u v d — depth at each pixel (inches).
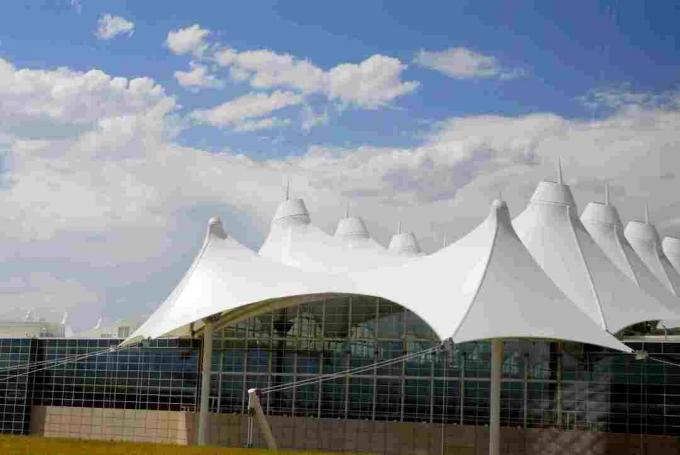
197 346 2842.0
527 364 2437.3
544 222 2800.2
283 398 2650.1
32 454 1675.7
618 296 2578.7
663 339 2532.0
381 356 2556.6
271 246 3646.7
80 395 2992.1
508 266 2197.3
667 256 4069.9
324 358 2618.1
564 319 2098.9
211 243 2664.9
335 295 2608.3
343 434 2564.0
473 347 2476.6
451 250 2363.4
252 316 2704.2
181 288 2613.2
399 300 2271.2
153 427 2864.2
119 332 4037.9
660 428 2335.1
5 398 3068.4
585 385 2396.7
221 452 1811.0
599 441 2368.4
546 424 2406.5
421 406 2501.2
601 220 3189.0
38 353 3075.8
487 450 2432.3
